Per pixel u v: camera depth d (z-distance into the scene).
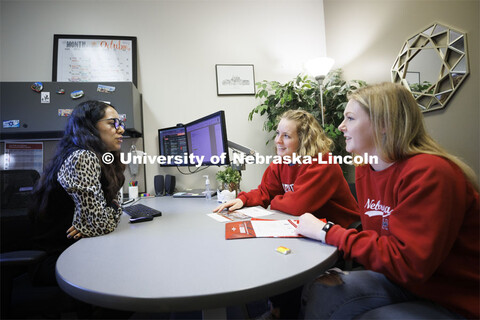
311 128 1.21
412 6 1.61
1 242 1.08
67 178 0.87
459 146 1.35
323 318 0.74
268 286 0.48
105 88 1.84
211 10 2.36
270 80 2.42
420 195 0.58
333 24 2.43
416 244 0.56
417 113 0.71
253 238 0.75
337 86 2.09
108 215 0.89
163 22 2.29
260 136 2.37
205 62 2.33
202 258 0.61
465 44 1.29
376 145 0.73
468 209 0.62
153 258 0.62
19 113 1.74
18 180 1.32
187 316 1.03
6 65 2.07
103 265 0.58
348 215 1.21
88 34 2.18
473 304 0.59
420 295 0.66
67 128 1.08
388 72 1.83
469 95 1.29
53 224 0.99
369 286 0.75
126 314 1.05
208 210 1.22
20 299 0.85
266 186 1.40
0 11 2.08
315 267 0.56
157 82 2.26
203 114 2.31
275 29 2.45
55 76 2.09
